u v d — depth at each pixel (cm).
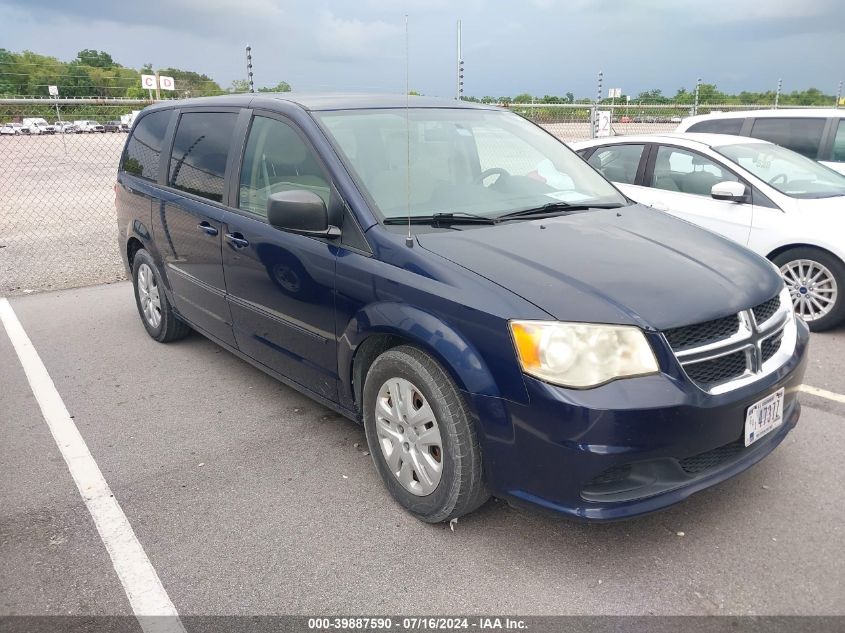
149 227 489
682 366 246
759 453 276
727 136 643
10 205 1283
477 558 271
